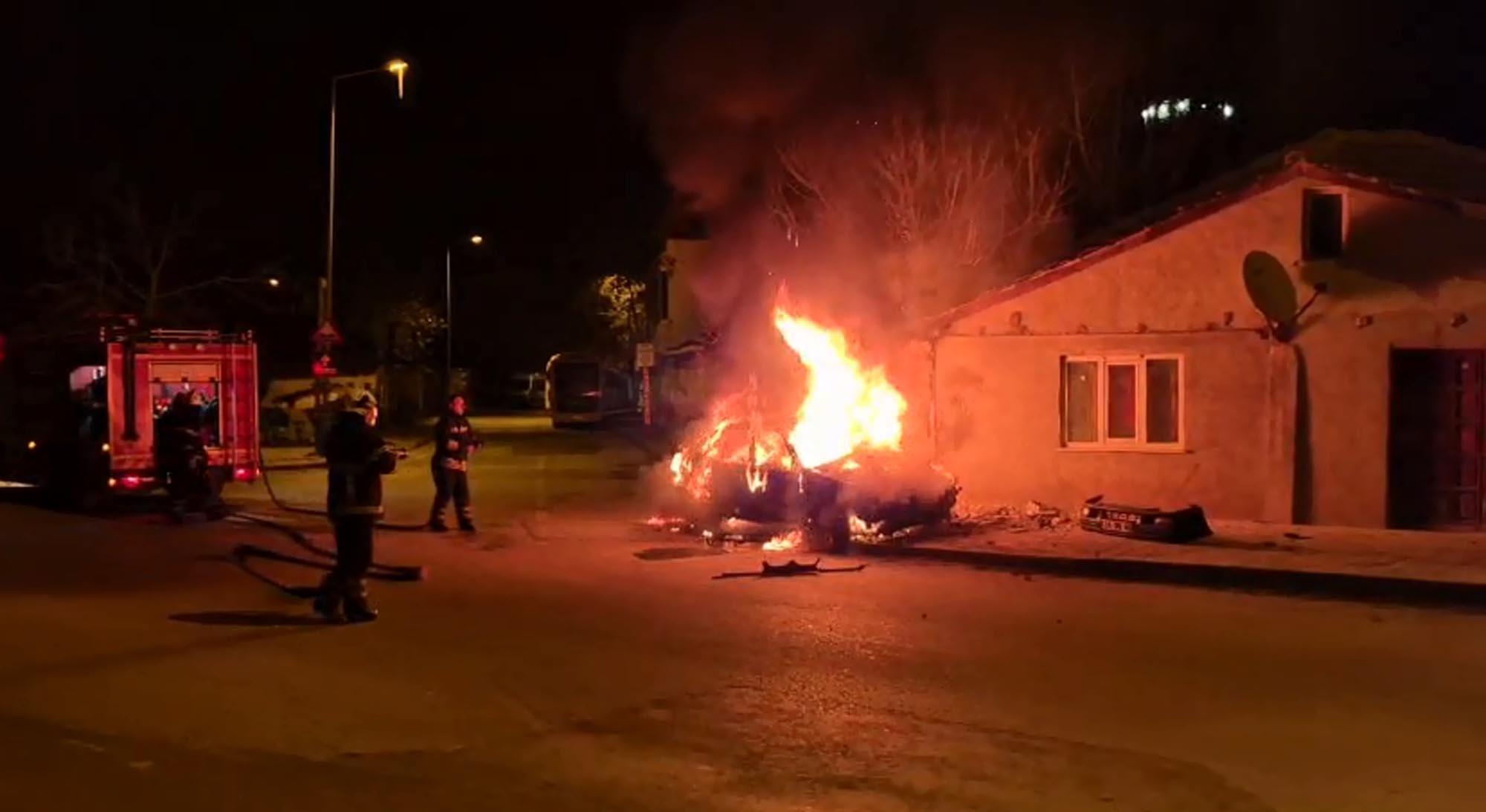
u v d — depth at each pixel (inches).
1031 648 374.0
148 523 706.2
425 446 1477.6
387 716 295.3
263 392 1647.4
